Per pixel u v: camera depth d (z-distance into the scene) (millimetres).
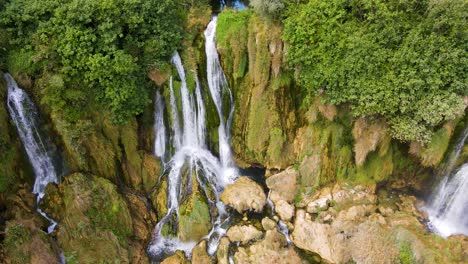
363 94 19547
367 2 19281
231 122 25297
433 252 19016
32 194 21578
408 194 23156
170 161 24922
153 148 24688
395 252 19672
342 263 20031
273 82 22859
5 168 20422
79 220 20219
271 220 22016
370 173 22844
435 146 19781
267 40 21922
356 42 19344
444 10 18156
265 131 24000
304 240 21094
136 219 22000
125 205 21719
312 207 22281
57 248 19750
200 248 20812
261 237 21281
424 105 18750
